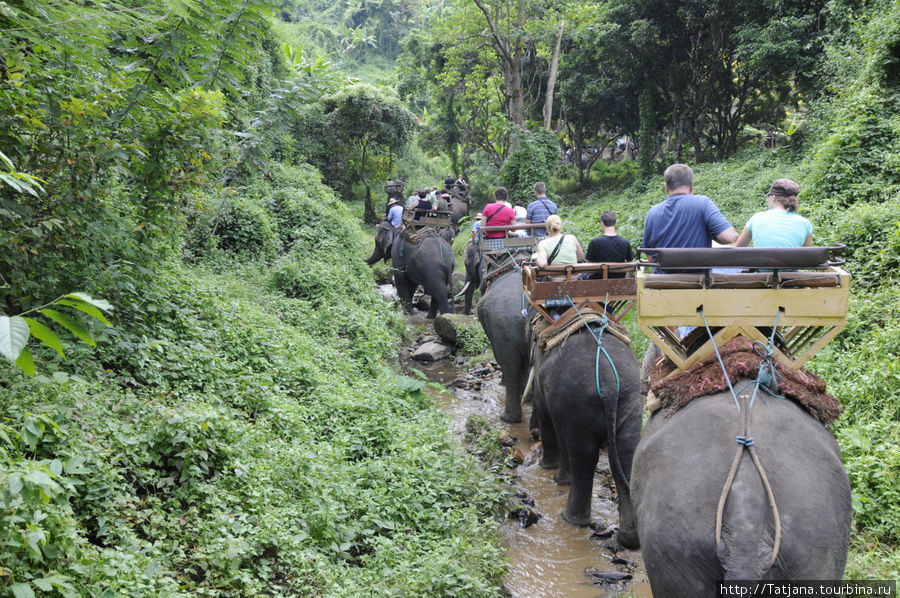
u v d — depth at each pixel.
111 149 5.75
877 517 5.23
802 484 2.73
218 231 12.79
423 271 14.20
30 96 5.39
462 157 38.62
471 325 12.46
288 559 4.37
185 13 5.29
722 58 26.39
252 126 11.28
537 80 32.84
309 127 30.42
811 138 18.27
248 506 4.75
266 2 7.55
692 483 2.84
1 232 4.83
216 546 4.12
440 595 4.42
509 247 9.47
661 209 4.75
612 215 6.69
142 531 4.25
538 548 5.82
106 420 4.76
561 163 38.91
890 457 5.49
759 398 3.20
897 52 13.48
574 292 6.21
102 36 5.71
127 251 6.32
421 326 14.36
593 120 33.06
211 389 6.23
